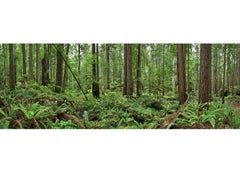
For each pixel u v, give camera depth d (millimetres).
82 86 12352
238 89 14344
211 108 7410
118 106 9258
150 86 15633
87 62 12344
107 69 16812
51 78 13539
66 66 12406
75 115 8000
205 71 8438
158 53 16734
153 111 9734
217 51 14086
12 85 10102
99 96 12148
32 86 10391
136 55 15641
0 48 13078
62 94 10242
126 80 14453
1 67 12242
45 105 7977
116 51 18281
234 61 14688
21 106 6402
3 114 6012
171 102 11414
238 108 7602
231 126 6438
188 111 7367
